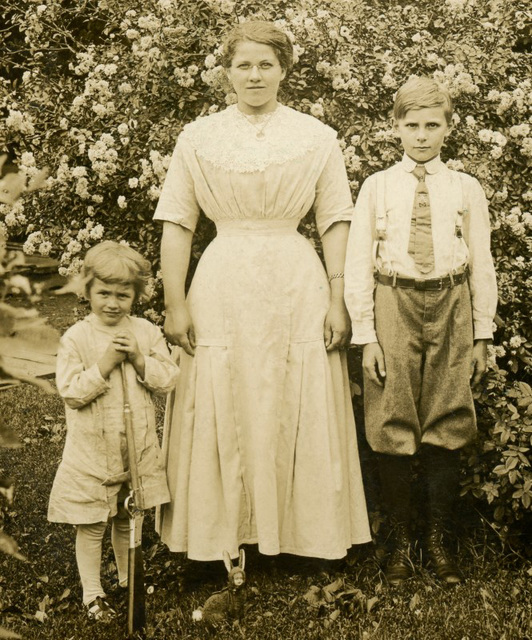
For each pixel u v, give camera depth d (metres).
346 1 3.62
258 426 2.90
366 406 2.96
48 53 4.38
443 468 2.98
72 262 3.64
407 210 2.81
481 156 3.35
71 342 2.76
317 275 2.97
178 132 3.40
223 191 2.90
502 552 3.09
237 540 2.95
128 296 2.78
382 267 2.85
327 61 3.39
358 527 3.06
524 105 3.53
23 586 2.96
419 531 3.20
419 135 2.78
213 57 3.28
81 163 3.72
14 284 1.66
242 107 2.94
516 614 2.66
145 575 3.05
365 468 3.33
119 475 2.77
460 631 2.57
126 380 2.76
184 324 2.96
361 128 3.37
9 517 3.51
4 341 1.62
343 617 2.72
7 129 3.87
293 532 3.00
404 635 2.57
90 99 3.73
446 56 3.52
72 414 2.78
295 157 2.88
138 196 3.51
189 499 2.95
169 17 3.49
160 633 2.63
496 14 3.84
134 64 3.69
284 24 3.36
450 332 2.83
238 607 2.71
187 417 2.97
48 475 4.04
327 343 2.98
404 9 3.81
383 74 3.45
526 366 3.42
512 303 3.43
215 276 2.92
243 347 2.89
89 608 2.75
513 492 3.00
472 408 2.86
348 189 3.04
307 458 2.94
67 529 3.44
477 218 2.86
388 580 2.96
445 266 2.79
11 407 5.03
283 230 2.96
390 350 2.84
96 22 4.73
